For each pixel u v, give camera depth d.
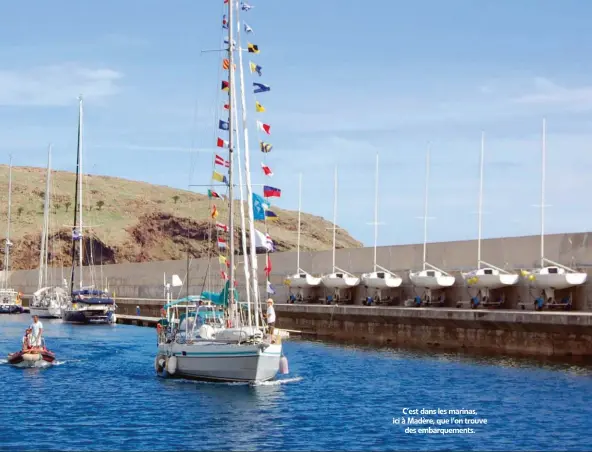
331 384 44.00
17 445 31.19
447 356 55.78
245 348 43.16
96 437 32.38
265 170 45.12
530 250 62.03
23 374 48.97
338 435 32.72
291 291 84.56
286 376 46.88
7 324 95.12
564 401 38.72
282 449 30.73
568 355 52.38
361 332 70.19
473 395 40.53
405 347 62.41
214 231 149.88
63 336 77.38
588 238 58.06
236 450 30.53
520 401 38.88
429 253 70.12
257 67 45.62
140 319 93.81
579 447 30.89
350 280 75.94
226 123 45.66
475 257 65.94
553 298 58.69
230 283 45.50
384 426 34.22
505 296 63.19
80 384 44.75
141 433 33.03
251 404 38.50
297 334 75.44
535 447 30.95
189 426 34.16
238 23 46.03
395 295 72.94
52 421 35.22
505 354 56.03
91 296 98.44
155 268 114.38
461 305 65.81
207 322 47.50
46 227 125.75
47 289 114.50
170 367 45.84
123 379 46.47
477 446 31.12
